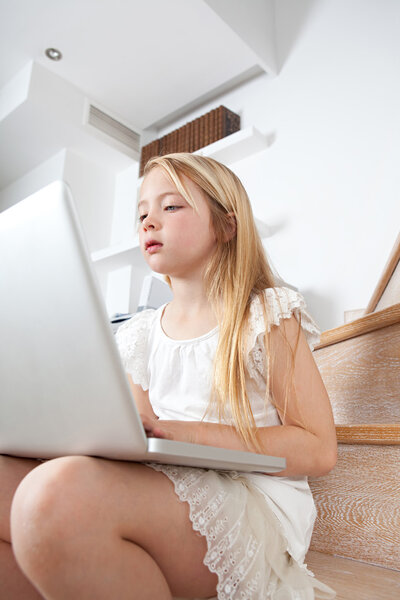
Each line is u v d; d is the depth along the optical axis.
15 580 0.53
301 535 0.63
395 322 1.00
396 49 2.03
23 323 0.45
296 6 2.49
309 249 2.02
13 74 2.67
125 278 2.56
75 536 0.43
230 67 2.48
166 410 0.78
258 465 0.53
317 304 1.92
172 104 2.81
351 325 1.08
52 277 0.42
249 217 0.89
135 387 0.85
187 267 0.81
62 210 0.40
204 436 0.60
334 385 1.11
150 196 0.82
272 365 0.71
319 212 2.04
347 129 2.07
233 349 0.71
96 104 2.80
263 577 0.54
